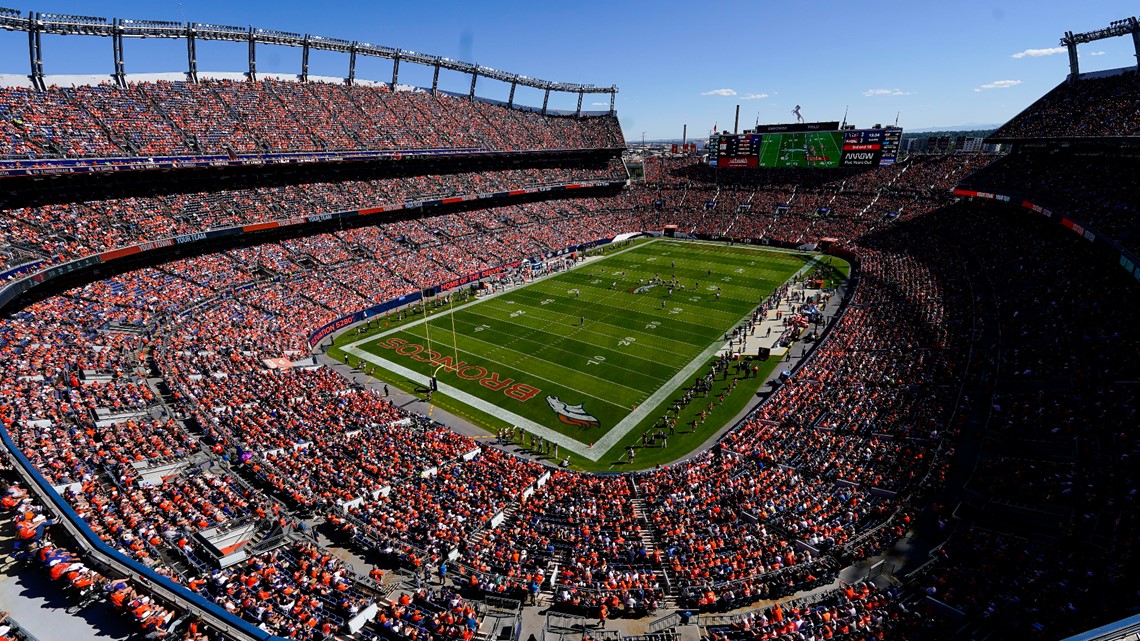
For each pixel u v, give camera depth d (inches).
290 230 2704.2
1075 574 742.5
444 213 3454.7
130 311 1855.3
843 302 2458.2
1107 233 1763.0
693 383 1769.2
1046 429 1149.7
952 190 3307.1
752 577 831.7
